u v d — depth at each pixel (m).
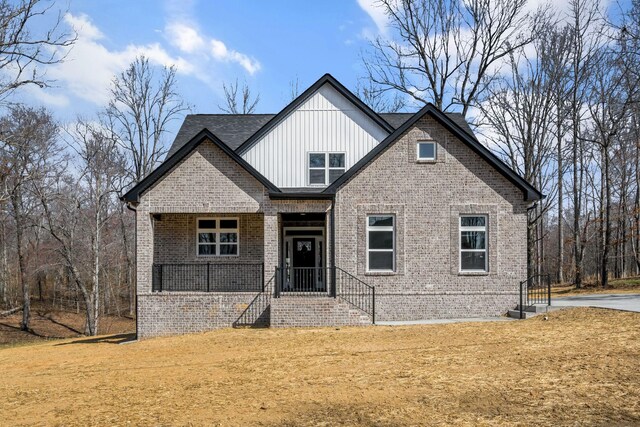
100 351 17.97
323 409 9.43
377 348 14.73
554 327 16.36
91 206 41.06
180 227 22.00
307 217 23.06
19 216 39.78
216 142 20.05
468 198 20.62
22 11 18.72
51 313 46.38
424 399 9.73
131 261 47.53
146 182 20.05
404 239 20.50
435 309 20.30
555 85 35.59
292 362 13.52
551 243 64.69
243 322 19.86
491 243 20.48
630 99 32.91
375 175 20.70
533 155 36.41
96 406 10.48
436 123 20.83
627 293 27.28
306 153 22.67
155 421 9.22
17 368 15.86
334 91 22.94
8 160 30.55
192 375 12.80
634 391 9.50
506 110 35.97
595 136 36.62
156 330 19.92
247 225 22.12
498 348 13.86
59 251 38.69
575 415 8.46
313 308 19.12
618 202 45.09
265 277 20.05
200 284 21.80
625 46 30.12
